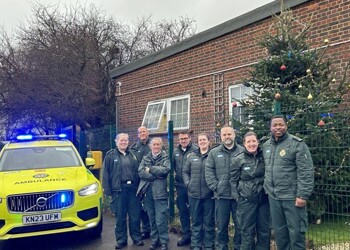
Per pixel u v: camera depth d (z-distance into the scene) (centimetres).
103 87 1805
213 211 559
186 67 1157
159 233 589
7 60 1530
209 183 529
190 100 1136
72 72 1582
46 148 782
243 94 948
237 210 496
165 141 1184
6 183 627
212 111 1050
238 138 655
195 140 850
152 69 1314
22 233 595
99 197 663
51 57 1557
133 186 624
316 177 555
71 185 629
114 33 2097
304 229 437
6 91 1511
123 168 621
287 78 655
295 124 567
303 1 818
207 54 1075
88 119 1694
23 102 1495
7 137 1619
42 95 1492
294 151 437
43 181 636
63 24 1752
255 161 480
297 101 591
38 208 604
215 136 784
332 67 709
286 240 452
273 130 452
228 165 521
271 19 879
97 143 1152
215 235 567
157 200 592
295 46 665
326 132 548
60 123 1590
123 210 621
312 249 514
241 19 949
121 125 1486
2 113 1555
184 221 614
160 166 591
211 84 1060
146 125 1312
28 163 732
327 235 548
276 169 447
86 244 644
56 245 643
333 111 590
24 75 1502
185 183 575
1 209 589
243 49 956
